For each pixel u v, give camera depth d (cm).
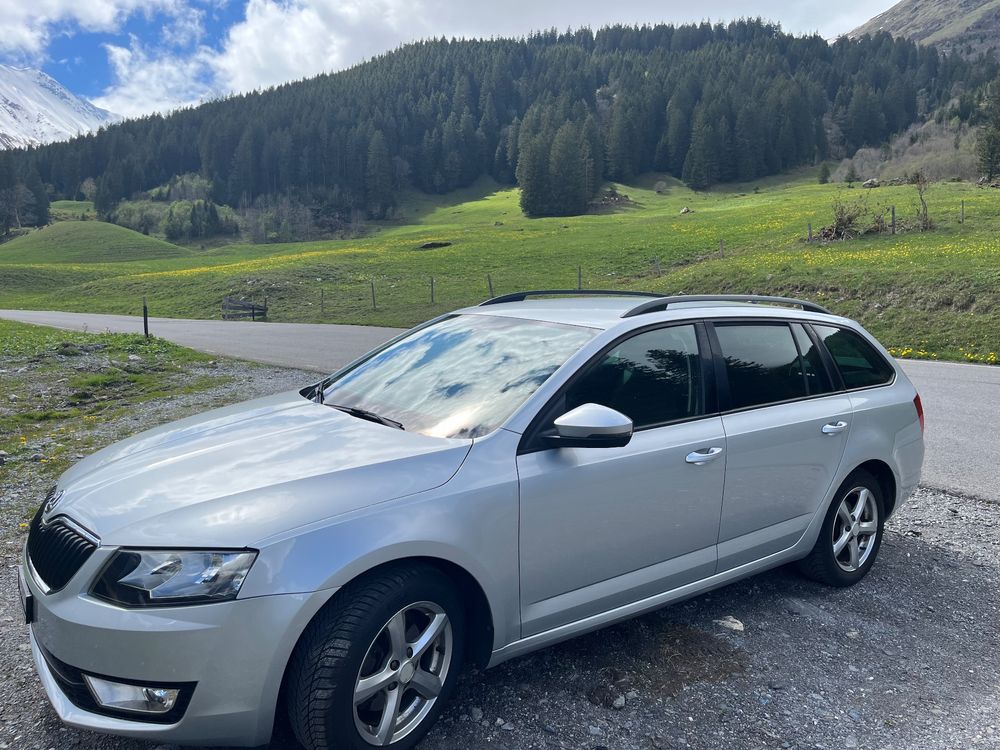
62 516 283
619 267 4800
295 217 18588
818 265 2958
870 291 2370
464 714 308
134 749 284
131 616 242
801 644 372
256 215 19638
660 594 352
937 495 625
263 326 3100
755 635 380
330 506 262
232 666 240
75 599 254
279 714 305
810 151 19525
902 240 3397
